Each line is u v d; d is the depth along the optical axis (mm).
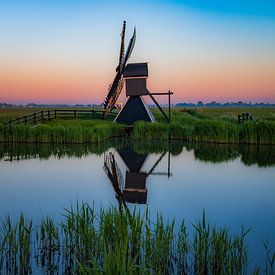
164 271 5559
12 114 66000
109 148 22484
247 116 31031
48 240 6488
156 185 12148
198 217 8438
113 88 34688
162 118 40125
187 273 5699
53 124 31375
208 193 10938
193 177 13594
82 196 10523
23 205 9516
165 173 14438
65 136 25297
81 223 6215
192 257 6086
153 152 20750
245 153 20203
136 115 31266
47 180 12852
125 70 31453
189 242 6711
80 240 6098
